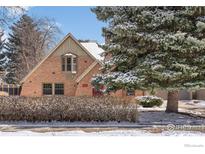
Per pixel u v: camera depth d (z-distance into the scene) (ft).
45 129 39.65
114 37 52.29
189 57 48.32
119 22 51.70
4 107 45.70
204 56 47.06
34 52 161.89
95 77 53.78
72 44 100.78
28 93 100.01
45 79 100.32
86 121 45.65
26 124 44.37
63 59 100.68
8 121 45.65
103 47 53.36
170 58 47.60
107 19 54.44
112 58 53.31
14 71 161.99
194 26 49.11
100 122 45.32
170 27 49.24
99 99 47.55
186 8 47.57
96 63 95.45
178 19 47.98
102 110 45.50
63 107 45.78
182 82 49.03
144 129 39.63
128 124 44.14
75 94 97.86
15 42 163.53
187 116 52.60
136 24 49.39
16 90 115.65
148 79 49.34
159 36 47.37
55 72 100.37
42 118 45.60
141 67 48.44
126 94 85.40
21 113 45.65
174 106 57.00
